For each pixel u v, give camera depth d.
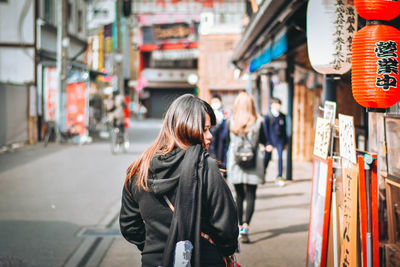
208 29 22.64
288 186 9.63
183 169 2.15
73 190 9.27
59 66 20.06
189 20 45.91
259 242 5.73
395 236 3.48
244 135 5.65
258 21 7.42
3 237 6.00
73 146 19.02
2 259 5.12
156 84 54.69
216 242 2.20
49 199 8.39
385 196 3.61
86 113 22.02
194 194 2.11
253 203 5.73
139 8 45.75
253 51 11.68
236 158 5.65
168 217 2.19
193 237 2.10
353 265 2.97
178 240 2.09
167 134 2.29
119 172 11.77
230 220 2.14
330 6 3.63
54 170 11.98
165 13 46.09
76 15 27.59
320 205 3.62
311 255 3.80
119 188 9.53
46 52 21.27
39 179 10.55
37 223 6.75
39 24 20.27
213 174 2.17
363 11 2.90
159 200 2.20
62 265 4.98
